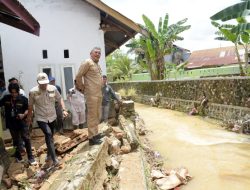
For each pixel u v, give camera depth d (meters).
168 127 11.26
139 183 4.61
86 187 3.85
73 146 5.91
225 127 10.66
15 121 5.51
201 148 7.94
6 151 5.82
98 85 5.25
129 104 8.79
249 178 5.63
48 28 8.91
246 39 13.62
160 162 6.80
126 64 32.72
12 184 4.70
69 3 9.05
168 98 17.52
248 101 10.21
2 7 5.22
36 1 8.81
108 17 9.82
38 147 6.75
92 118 5.34
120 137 6.74
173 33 20.02
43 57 8.88
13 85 5.25
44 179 4.69
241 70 14.96
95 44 9.30
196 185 5.47
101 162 4.99
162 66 20.95
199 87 14.01
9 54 8.62
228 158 6.95
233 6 9.34
